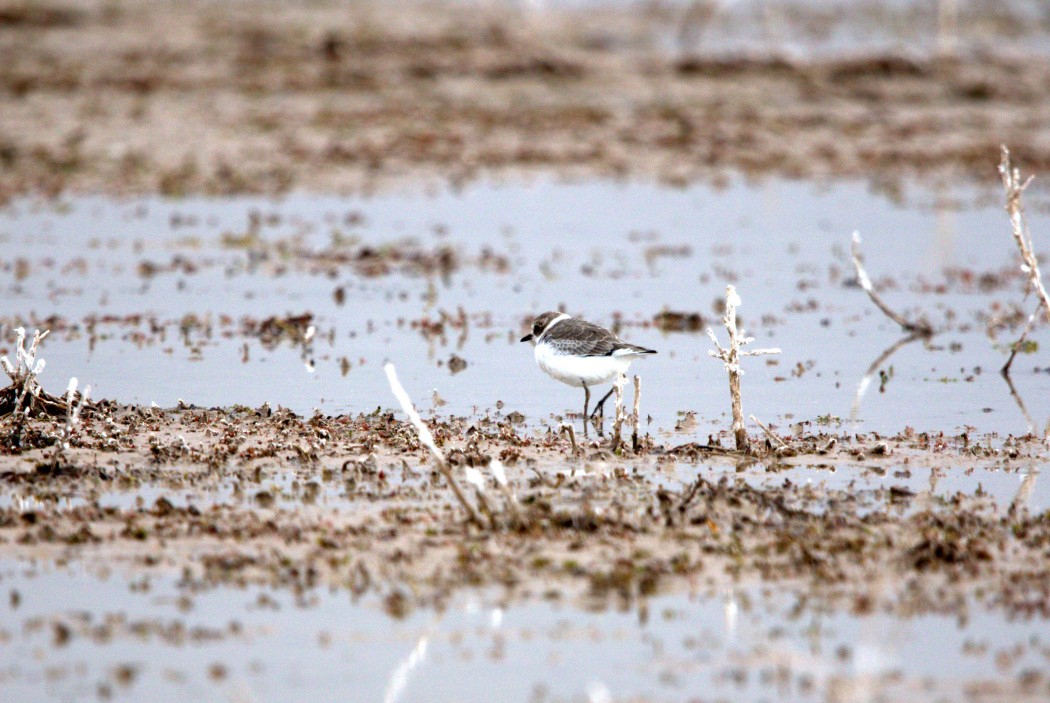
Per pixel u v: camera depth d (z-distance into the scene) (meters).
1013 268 22.38
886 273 22.03
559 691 7.73
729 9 46.00
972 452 12.27
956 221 26.41
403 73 38.00
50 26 40.59
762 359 16.56
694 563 9.36
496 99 36.50
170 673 7.87
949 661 8.03
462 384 15.16
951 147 33.16
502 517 10.16
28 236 23.94
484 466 11.61
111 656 8.05
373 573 9.16
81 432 12.38
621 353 13.02
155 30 40.69
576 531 9.91
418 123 34.00
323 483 11.09
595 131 34.00
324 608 8.69
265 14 42.62
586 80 38.53
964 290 20.77
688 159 31.95
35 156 29.94
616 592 8.90
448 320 18.52
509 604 8.76
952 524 10.07
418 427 10.07
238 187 28.48
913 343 17.52
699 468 11.69
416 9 44.47
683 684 7.80
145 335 17.33
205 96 35.16
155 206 26.77
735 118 35.44
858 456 12.09
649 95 37.38
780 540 9.73
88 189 27.89
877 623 8.52
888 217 26.86
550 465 11.70
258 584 8.99
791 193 29.14
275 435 12.55
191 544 9.62
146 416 13.16
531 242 24.42
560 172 30.62
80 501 10.54
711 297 20.27
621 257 23.22
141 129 32.28
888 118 35.78
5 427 12.34
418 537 9.80
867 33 44.53
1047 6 47.00
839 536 9.85
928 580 9.12
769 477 11.45
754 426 13.38
